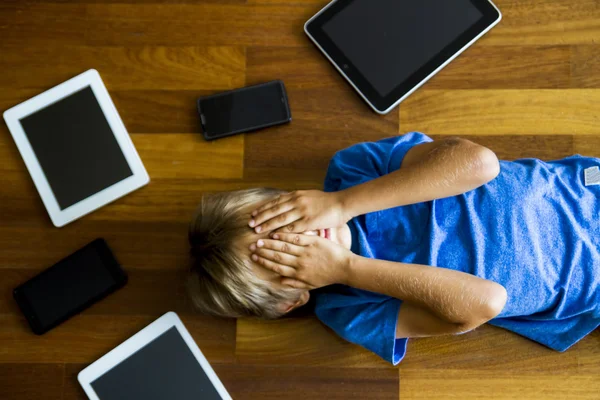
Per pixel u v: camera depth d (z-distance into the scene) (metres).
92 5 1.24
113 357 1.14
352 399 1.14
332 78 1.22
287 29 1.24
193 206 1.19
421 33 1.21
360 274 0.94
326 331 1.16
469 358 1.15
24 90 1.22
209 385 1.13
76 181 1.18
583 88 1.20
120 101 1.22
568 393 1.13
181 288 1.17
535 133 1.20
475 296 0.92
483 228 0.98
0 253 1.18
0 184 1.20
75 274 1.16
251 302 0.96
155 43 1.24
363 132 1.21
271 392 1.15
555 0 1.22
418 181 0.95
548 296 1.01
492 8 1.20
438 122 1.20
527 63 1.21
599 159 1.07
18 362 1.15
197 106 1.20
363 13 1.21
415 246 0.98
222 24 1.24
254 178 1.20
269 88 1.20
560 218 1.01
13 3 1.24
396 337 1.01
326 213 0.95
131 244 1.18
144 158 1.20
